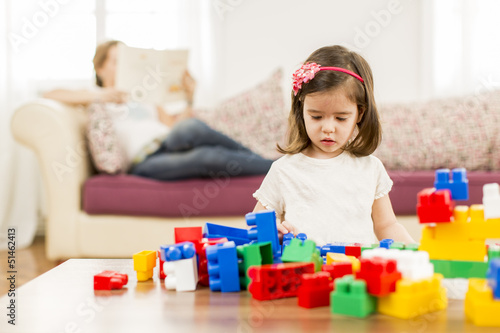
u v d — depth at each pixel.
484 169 2.33
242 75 3.02
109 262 1.03
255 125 2.52
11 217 2.87
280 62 3.01
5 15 2.87
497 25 2.87
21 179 2.89
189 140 2.12
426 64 2.92
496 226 0.71
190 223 2.08
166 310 0.69
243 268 0.80
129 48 2.46
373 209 1.26
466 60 2.89
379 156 2.33
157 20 2.99
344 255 0.85
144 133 2.32
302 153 1.25
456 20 2.90
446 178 0.76
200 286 0.83
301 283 0.73
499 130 2.33
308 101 1.10
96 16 3.01
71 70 3.04
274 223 0.84
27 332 0.63
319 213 1.19
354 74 1.12
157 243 2.09
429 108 2.47
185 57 2.54
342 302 0.65
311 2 2.97
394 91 2.96
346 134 1.12
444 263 0.74
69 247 2.11
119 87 2.46
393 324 0.61
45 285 0.84
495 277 0.60
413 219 2.01
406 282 0.64
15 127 2.14
